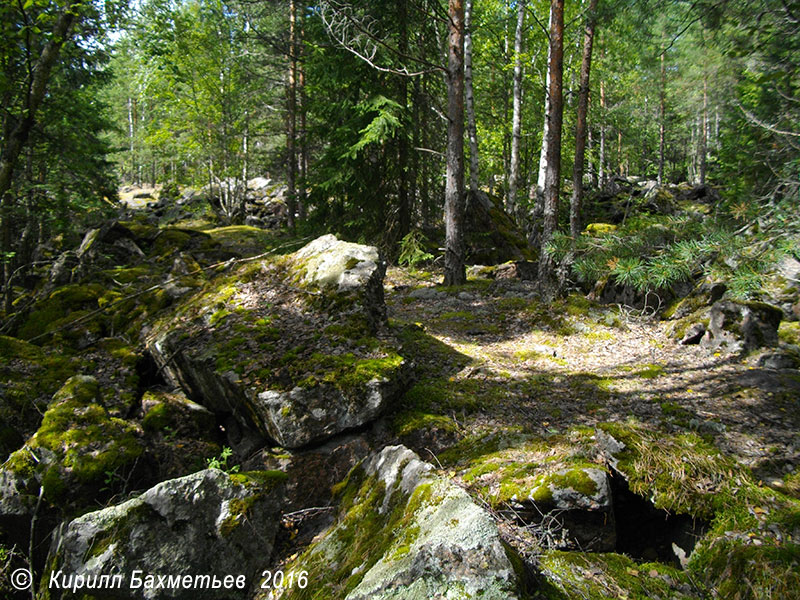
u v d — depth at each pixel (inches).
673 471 162.2
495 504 161.3
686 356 297.9
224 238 673.6
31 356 267.3
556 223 404.8
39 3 310.0
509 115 979.9
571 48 836.6
